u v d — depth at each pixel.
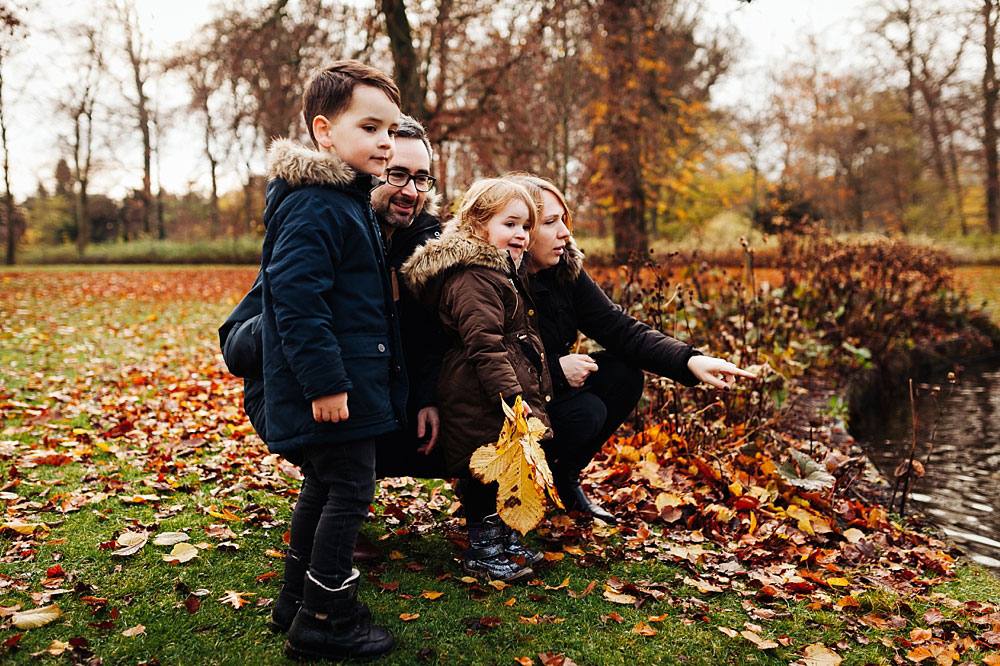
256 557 2.57
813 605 2.38
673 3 16.03
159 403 4.92
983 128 29.30
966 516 3.67
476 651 1.99
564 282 2.91
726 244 18.77
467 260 2.36
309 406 1.84
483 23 12.20
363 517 1.95
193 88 13.87
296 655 1.91
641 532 2.87
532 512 2.04
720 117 25.53
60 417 4.46
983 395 7.05
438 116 12.44
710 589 2.44
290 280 1.80
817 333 6.56
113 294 13.99
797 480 3.26
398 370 2.09
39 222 42.72
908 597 2.49
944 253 12.51
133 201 45.53
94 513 2.91
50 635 1.99
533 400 2.38
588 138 13.02
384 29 12.41
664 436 3.74
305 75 12.07
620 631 2.16
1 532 2.66
